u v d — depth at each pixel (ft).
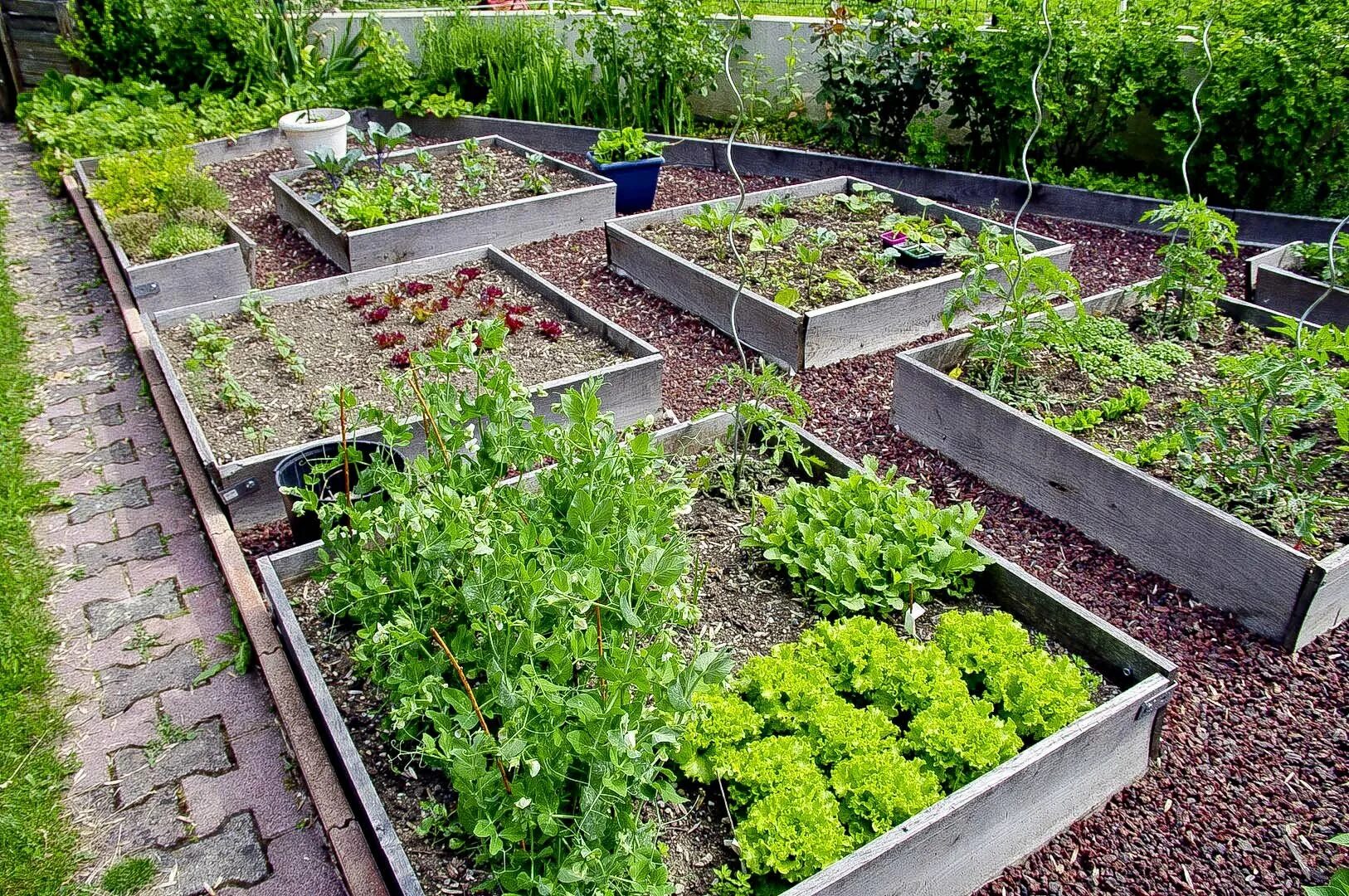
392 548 9.54
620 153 24.77
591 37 31.58
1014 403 14.32
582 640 7.79
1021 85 23.11
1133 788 9.51
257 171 28.22
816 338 16.71
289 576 11.51
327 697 9.49
